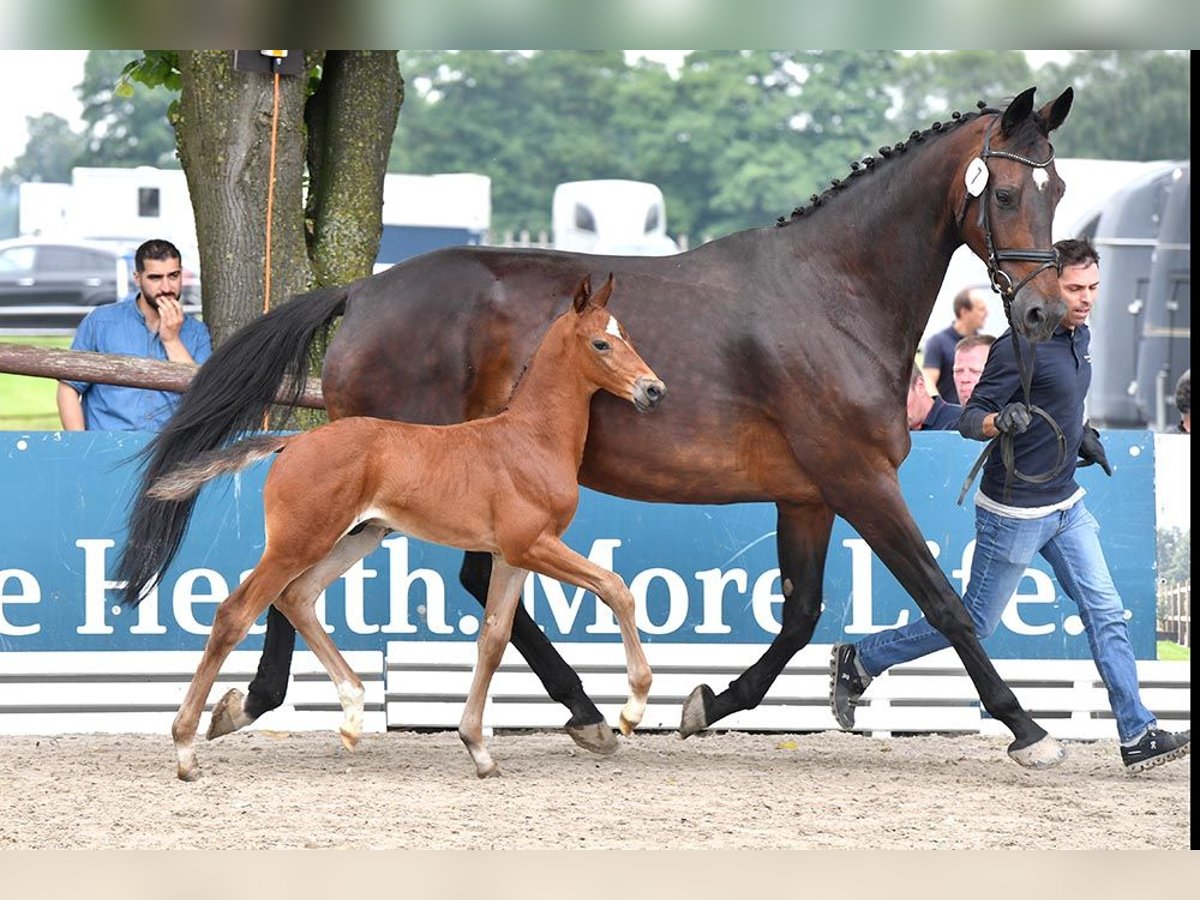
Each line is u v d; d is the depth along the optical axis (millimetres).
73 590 11898
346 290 10578
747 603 12156
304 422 13570
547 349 9766
